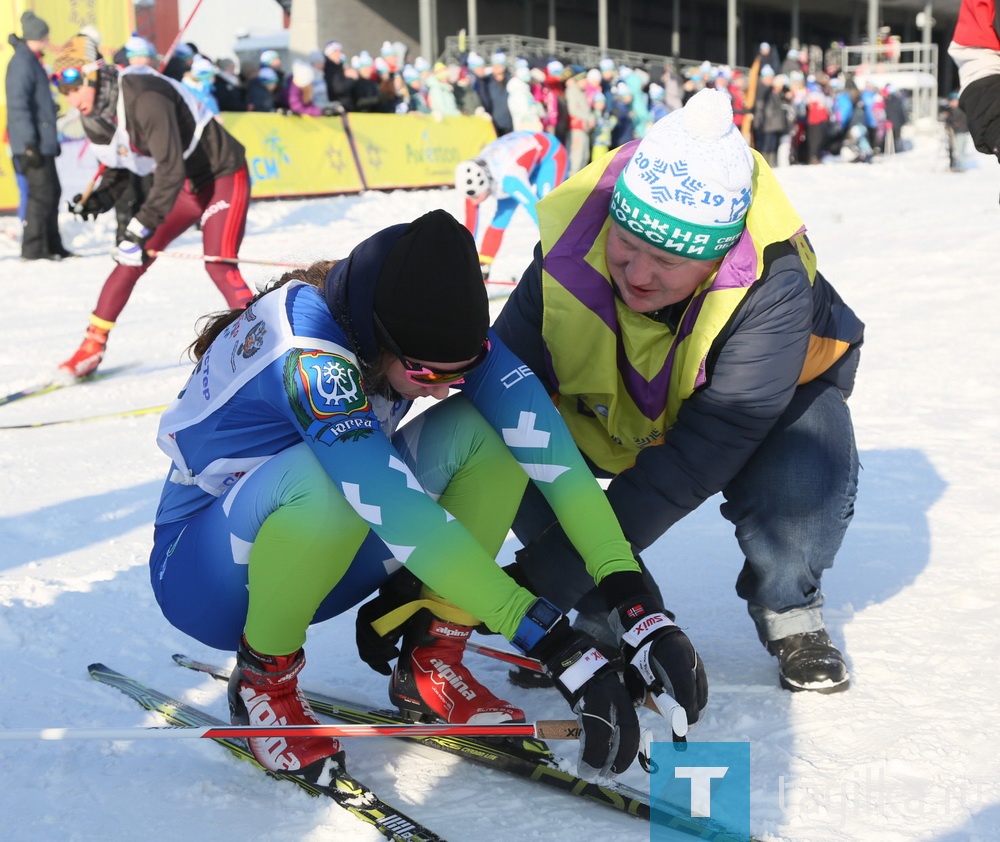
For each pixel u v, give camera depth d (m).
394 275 1.68
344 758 1.98
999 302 6.88
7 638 2.64
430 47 20.58
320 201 13.95
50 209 10.23
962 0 2.87
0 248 10.76
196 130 5.58
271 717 1.95
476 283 1.69
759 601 2.33
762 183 2.01
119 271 5.68
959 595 2.76
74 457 4.46
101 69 5.46
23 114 9.91
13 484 4.08
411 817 1.86
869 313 6.79
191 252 10.76
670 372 2.01
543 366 2.15
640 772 1.99
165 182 5.47
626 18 30.53
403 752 2.10
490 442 1.94
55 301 8.24
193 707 2.29
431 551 1.67
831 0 35.66
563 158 7.88
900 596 2.78
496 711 2.07
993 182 16.73
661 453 2.02
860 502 3.57
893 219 11.87
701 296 1.94
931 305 6.94
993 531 3.24
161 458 4.42
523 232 11.88
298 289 1.81
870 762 1.98
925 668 2.36
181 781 1.99
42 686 2.39
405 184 15.52
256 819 1.85
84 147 11.66
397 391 1.85
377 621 2.02
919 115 31.02
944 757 1.98
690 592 2.90
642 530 2.04
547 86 17.36
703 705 1.68
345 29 23.09
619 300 2.01
